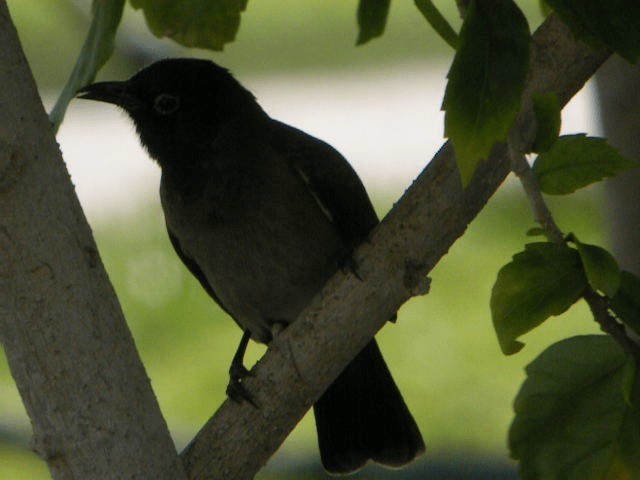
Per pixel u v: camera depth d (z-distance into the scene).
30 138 5.96
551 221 5.26
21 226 6.00
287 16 34.50
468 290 18.80
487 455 14.39
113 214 22.66
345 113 27.80
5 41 5.90
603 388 5.61
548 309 5.23
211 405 16.70
